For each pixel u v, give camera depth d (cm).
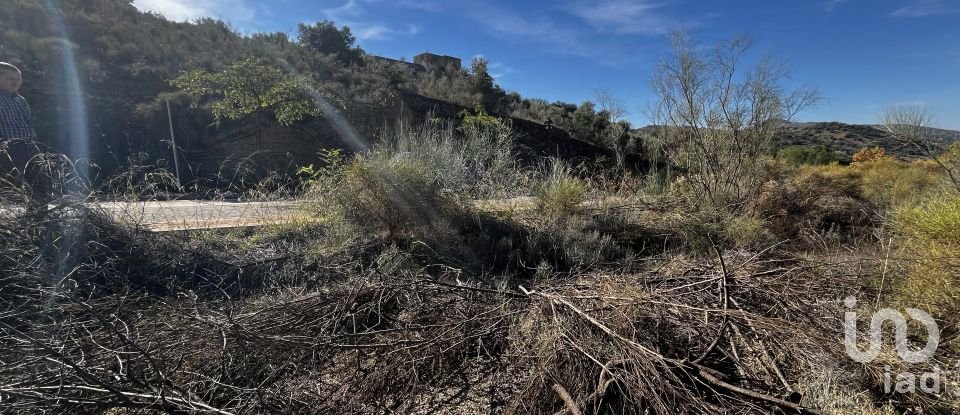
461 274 464
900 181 937
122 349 244
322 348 276
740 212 762
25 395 203
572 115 2772
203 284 391
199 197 905
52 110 1265
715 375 242
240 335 258
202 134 1404
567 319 293
